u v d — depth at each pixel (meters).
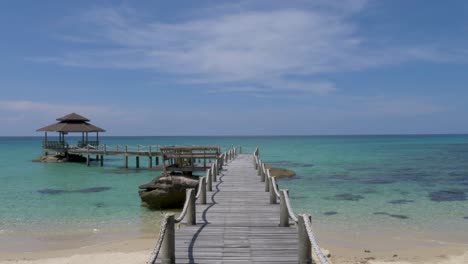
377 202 25.53
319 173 42.50
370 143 152.00
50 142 59.09
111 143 179.88
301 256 8.30
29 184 35.03
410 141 178.00
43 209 23.66
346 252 15.22
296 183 34.53
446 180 36.59
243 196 16.88
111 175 41.97
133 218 21.23
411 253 15.12
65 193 29.95
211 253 9.32
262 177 21.48
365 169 47.00
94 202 26.02
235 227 11.65
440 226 19.36
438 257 14.62
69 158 58.19
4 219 21.00
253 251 9.46
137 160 47.81
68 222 20.31
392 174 41.53
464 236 17.62
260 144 149.38
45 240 17.02
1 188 32.56
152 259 7.16
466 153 80.25
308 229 7.91
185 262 8.76
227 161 33.72
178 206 23.69
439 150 93.69
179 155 33.28
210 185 18.23
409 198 27.06
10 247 15.98
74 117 55.50
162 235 7.97
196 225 11.91
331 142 172.00
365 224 19.69
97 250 15.43
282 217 11.67
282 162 58.09
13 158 70.25
